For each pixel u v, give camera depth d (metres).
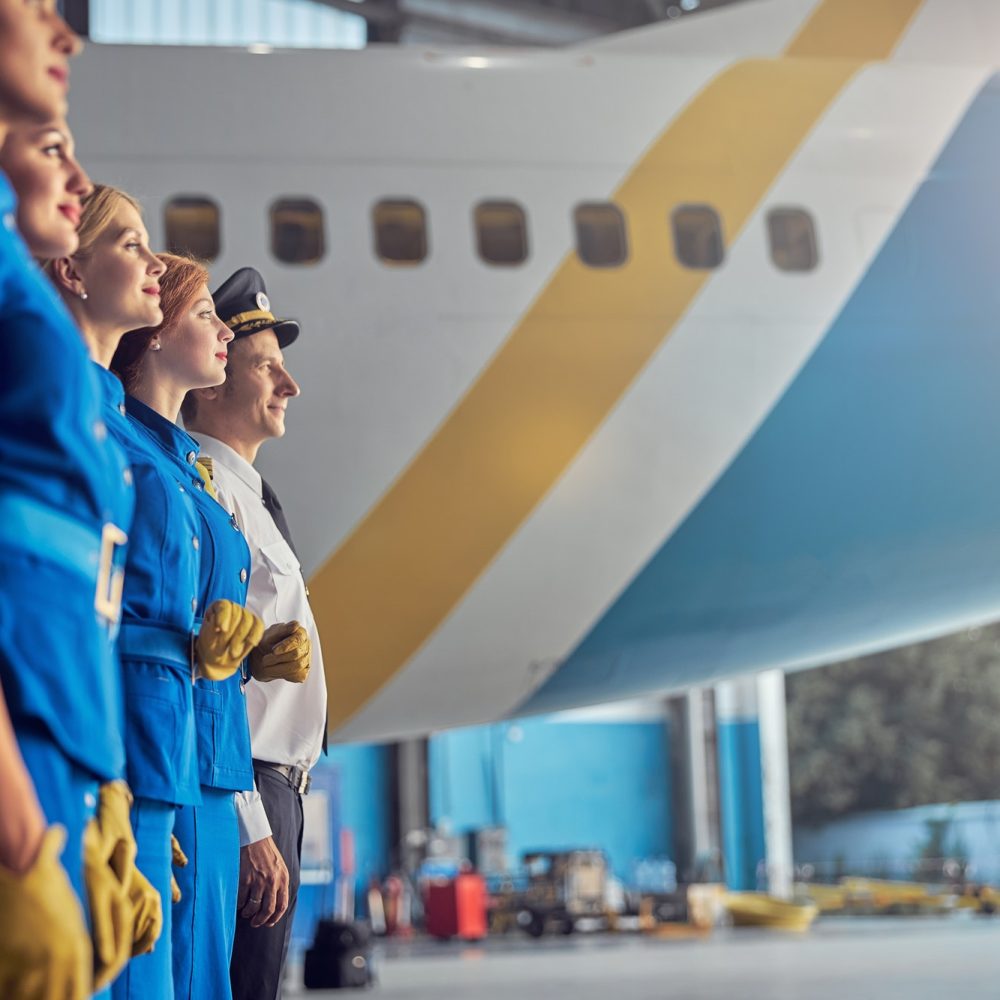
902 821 33.81
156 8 22.78
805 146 6.80
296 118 6.42
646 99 6.75
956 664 37.38
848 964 11.02
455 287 6.33
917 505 6.75
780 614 6.93
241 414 3.38
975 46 7.99
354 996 9.66
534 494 6.35
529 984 10.19
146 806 2.26
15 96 1.65
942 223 6.80
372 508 6.24
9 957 1.32
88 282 2.31
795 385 6.55
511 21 23.86
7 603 1.51
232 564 2.74
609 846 25.61
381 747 24.45
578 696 7.08
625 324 6.43
